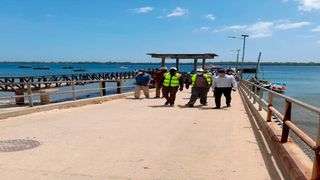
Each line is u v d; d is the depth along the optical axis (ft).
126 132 27.48
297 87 210.79
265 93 101.50
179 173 17.08
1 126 29.99
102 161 18.98
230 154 20.79
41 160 19.08
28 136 25.59
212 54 111.34
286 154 18.16
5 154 20.30
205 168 17.93
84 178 16.21
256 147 22.61
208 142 24.07
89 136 25.70
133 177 16.43
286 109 20.35
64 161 18.92
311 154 24.62
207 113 40.68
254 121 33.99
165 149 21.88
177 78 48.65
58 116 36.83
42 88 101.86
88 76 151.64
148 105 49.49
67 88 128.16
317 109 13.29
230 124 32.24
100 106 47.88
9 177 16.25
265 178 16.34
